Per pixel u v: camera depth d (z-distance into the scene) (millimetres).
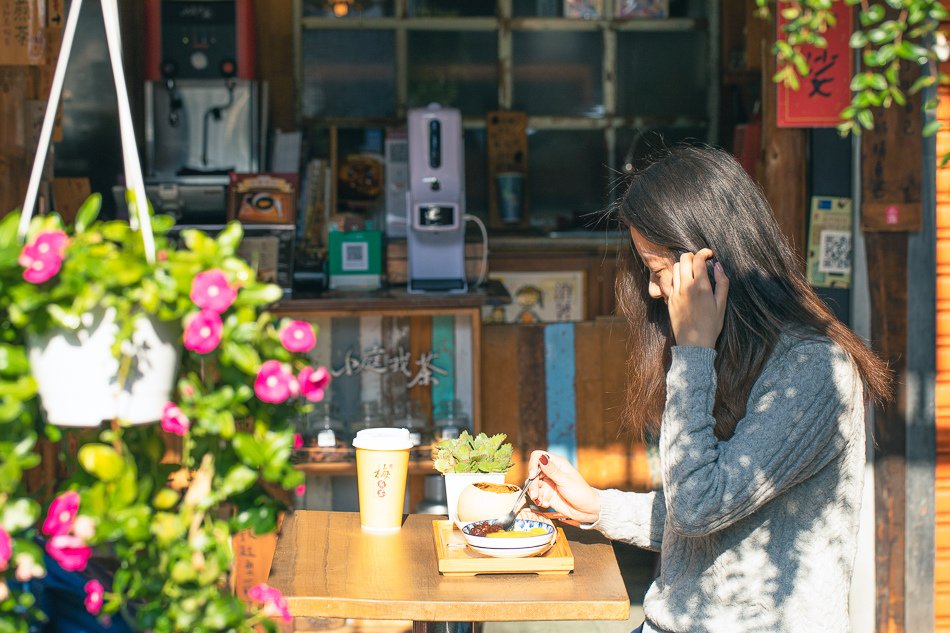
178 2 4891
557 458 2154
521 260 5426
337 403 4191
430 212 4246
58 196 4066
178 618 1305
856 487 1714
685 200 1748
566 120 5766
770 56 3629
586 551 2113
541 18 5723
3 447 1260
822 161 3584
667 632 1795
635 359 2008
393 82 5695
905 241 3520
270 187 4262
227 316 1323
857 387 1693
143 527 1268
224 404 1323
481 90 5750
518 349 4359
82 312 1255
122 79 1430
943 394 3539
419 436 4012
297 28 5602
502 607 1807
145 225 1312
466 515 2100
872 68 3453
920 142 3482
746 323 1693
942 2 3377
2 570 1262
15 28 3361
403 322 4191
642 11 5758
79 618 1903
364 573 1957
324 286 4332
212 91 4863
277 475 1352
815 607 1672
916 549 3566
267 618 1411
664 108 5812
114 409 1309
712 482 1601
